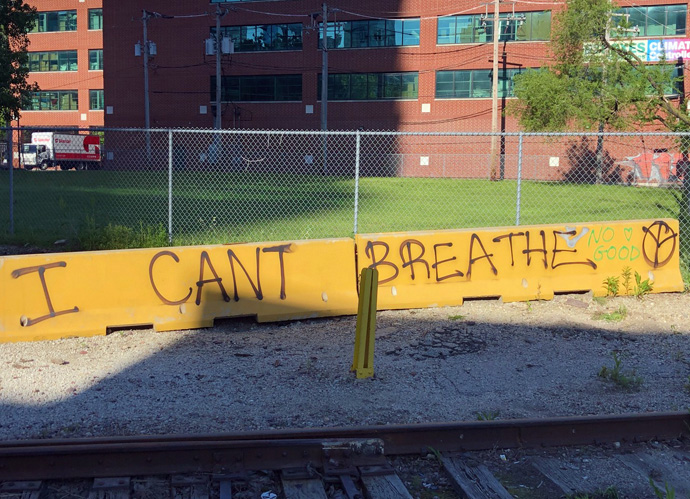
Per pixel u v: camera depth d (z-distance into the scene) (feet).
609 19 102.17
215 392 20.02
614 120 92.99
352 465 15.05
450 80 167.94
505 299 30.30
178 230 48.52
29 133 219.61
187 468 14.70
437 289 29.66
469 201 83.30
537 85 112.78
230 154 178.70
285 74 179.63
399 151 171.42
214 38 180.14
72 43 242.58
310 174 168.66
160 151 188.24
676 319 28.45
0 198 77.66
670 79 64.95
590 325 27.61
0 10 134.31
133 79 190.60
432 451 15.90
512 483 14.85
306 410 18.75
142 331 26.11
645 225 32.27
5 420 17.75
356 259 29.14
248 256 27.30
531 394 20.30
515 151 157.79
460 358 23.52
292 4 177.17
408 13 168.96
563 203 81.61
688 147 44.73
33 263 24.99
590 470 15.48
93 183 109.09
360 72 173.47
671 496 13.38
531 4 160.25
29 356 23.03
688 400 19.81
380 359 23.31
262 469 14.87
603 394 20.34
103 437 15.53
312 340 25.41
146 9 187.62
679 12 145.48
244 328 26.91
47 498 13.75
